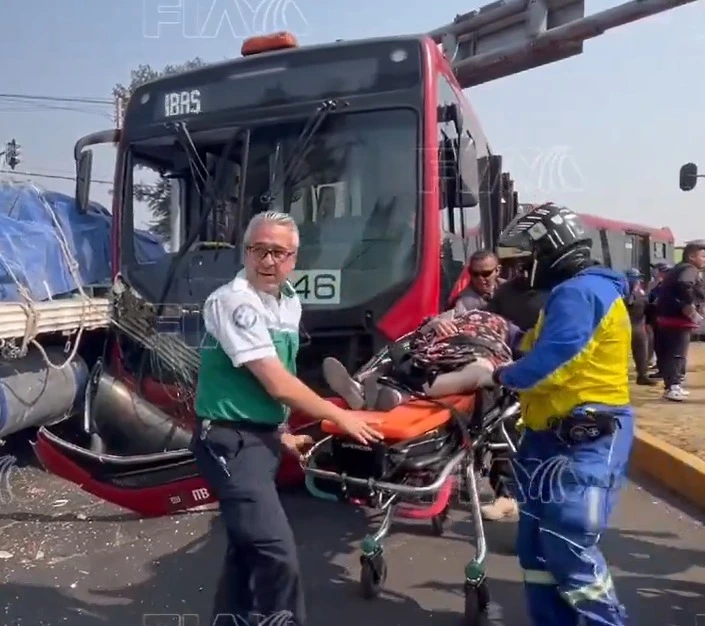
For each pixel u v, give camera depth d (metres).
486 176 6.81
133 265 5.37
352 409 3.47
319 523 4.77
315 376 4.82
